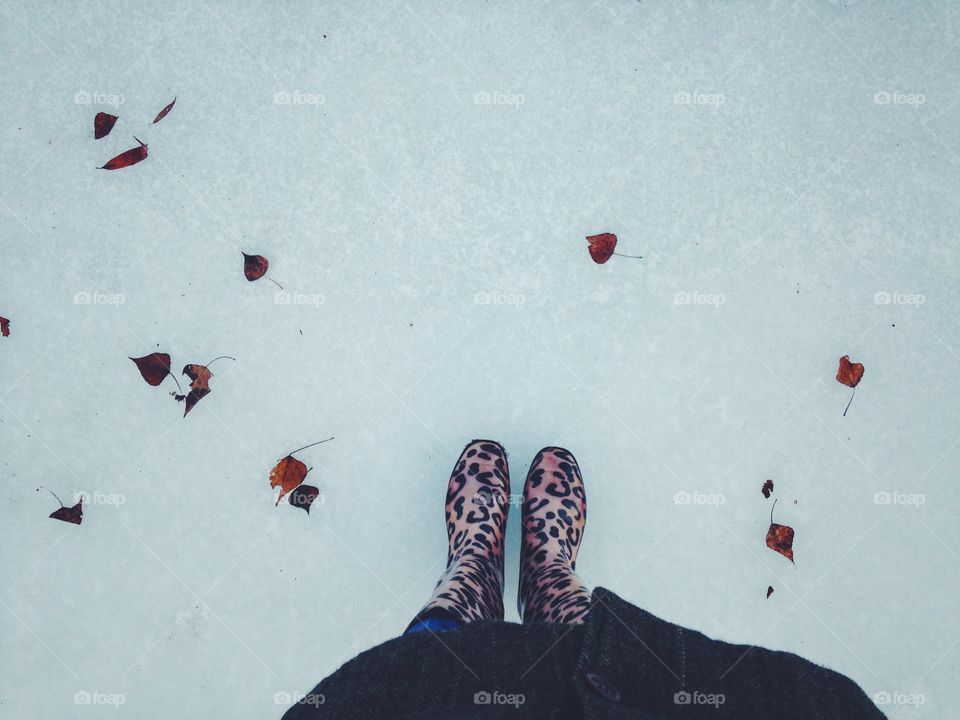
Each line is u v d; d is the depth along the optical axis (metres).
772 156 1.55
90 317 1.53
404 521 1.50
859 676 1.48
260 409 1.52
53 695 1.45
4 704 1.45
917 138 1.56
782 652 0.83
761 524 1.51
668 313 1.54
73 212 1.54
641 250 1.54
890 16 1.56
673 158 1.55
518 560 1.48
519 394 1.52
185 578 1.48
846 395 1.53
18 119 1.55
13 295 1.52
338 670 0.91
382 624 1.48
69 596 1.48
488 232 1.54
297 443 1.51
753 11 1.57
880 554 1.50
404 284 1.54
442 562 1.49
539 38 1.56
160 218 1.54
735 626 1.49
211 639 1.47
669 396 1.53
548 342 1.53
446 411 1.52
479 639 0.87
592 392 1.52
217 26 1.56
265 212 1.55
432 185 1.55
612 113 1.56
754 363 1.53
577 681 0.77
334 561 1.49
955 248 1.54
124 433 1.51
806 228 1.55
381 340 1.53
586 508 1.47
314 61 1.56
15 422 1.50
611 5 1.56
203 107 1.55
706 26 1.56
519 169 1.55
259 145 1.55
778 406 1.53
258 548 1.49
